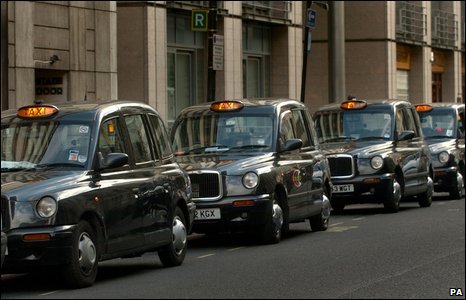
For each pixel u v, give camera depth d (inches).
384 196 1577.3
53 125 889.5
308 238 1248.2
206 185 1146.0
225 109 1256.8
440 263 992.2
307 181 1279.5
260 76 2947.8
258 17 2805.1
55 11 2073.1
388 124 1637.6
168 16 2493.8
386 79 3585.1
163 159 991.0
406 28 3779.5
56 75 2123.5
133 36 2351.1
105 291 804.6
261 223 1155.9
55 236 794.8
